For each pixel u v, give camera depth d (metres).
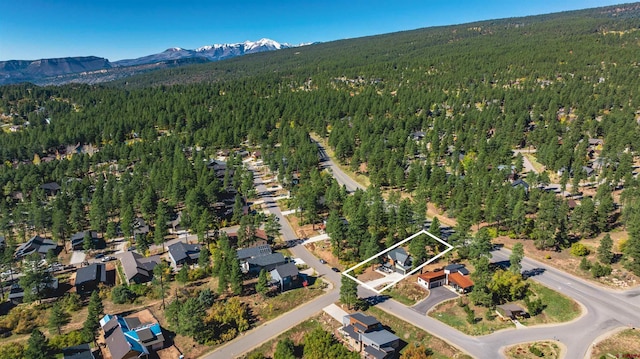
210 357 68.00
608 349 64.12
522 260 93.31
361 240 98.19
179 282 91.50
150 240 112.38
